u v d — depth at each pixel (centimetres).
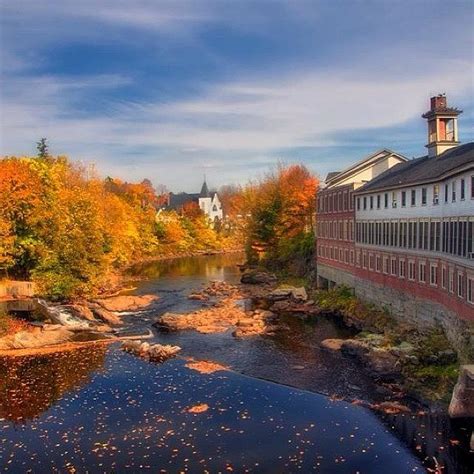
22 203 5878
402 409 2773
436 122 4703
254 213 9294
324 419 2661
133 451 2311
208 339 4366
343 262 5969
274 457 2250
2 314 4606
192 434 2481
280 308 5616
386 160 6181
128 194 13400
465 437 2438
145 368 3538
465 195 3191
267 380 3288
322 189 6738
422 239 3991
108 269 7512
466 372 2559
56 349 4038
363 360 3550
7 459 2256
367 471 2131
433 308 3791
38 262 5947
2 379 3322
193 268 10500
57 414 2741
